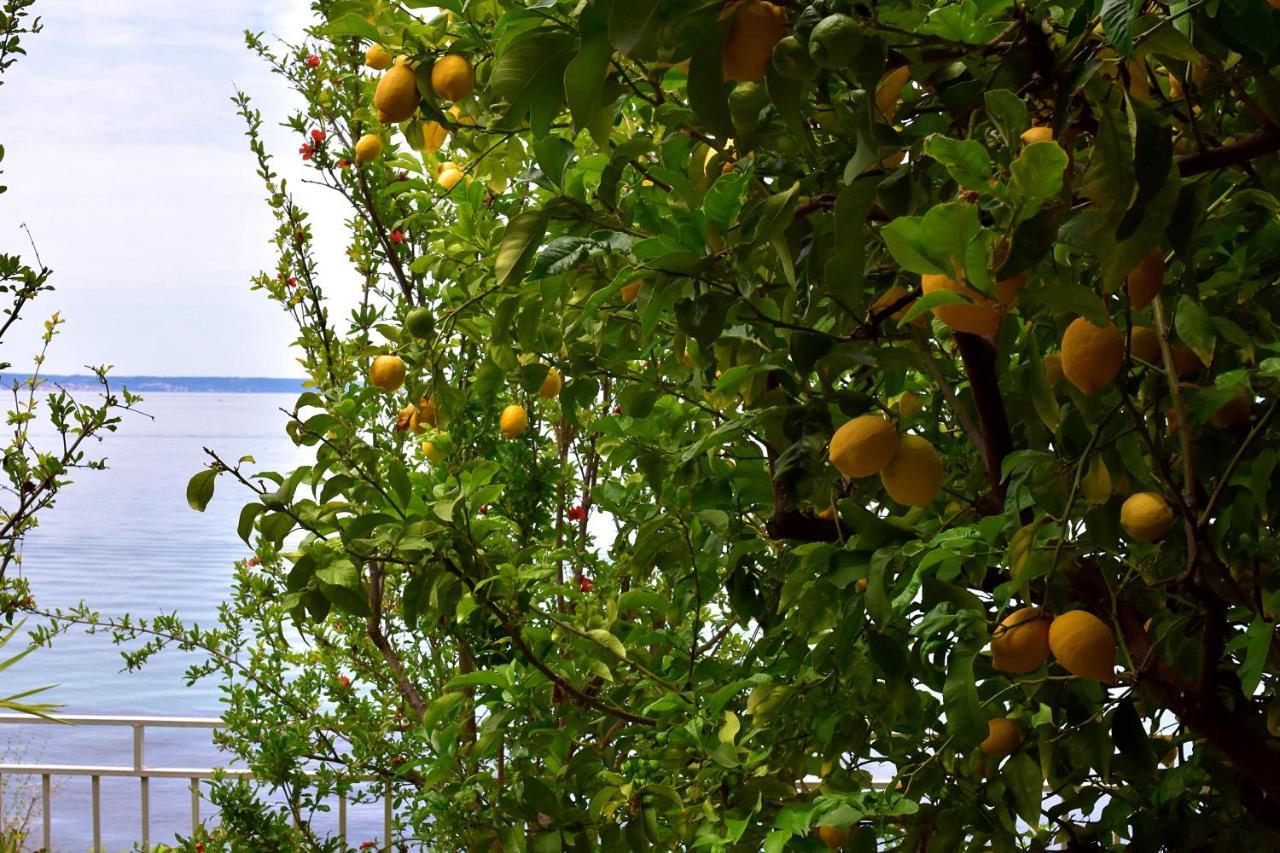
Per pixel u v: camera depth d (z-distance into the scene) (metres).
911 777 1.67
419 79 1.52
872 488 1.46
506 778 2.45
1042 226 0.82
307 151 3.57
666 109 1.46
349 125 3.54
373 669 3.71
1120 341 1.02
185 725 4.09
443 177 2.26
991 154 1.10
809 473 1.24
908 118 1.30
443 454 2.58
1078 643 1.14
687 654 2.21
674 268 1.29
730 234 1.33
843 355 1.24
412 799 3.27
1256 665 1.19
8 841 4.49
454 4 1.53
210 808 7.84
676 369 2.11
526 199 2.52
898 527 1.44
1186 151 1.25
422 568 1.87
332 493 1.80
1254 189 1.29
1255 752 1.30
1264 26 0.88
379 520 1.80
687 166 1.63
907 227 0.83
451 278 2.40
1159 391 1.36
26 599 2.92
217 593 15.05
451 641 3.22
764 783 1.77
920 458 1.08
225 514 29.94
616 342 1.87
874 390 1.69
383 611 3.71
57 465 2.68
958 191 1.03
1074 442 1.37
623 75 1.41
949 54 1.08
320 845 3.54
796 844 1.56
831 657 1.77
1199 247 1.55
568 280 1.64
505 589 1.98
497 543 2.27
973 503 1.64
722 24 0.94
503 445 3.26
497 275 1.37
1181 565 1.53
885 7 1.10
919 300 0.86
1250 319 1.56
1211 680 1.29
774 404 1.54
